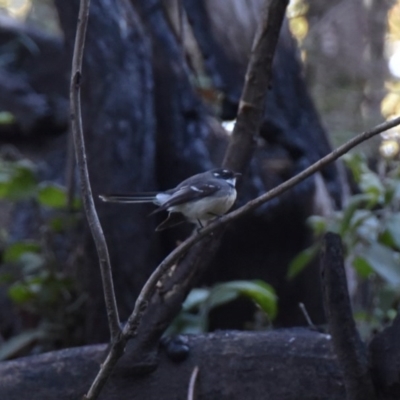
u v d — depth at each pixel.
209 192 5.76
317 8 16.31
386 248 7.63
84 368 5.77
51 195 9.05
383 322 8.14
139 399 5.69
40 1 17.44
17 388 5.73
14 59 13.12
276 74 9.06
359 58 15.62
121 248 7.86
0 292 10.12
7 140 12.46
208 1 9.11
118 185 7.91
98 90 8.04
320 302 8.75
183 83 8.62
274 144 8.88
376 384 5.14
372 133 4.48
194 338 5.87
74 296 8.91
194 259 5.83
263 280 8.53
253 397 5.66
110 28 8.17
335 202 9.34
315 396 5.59
